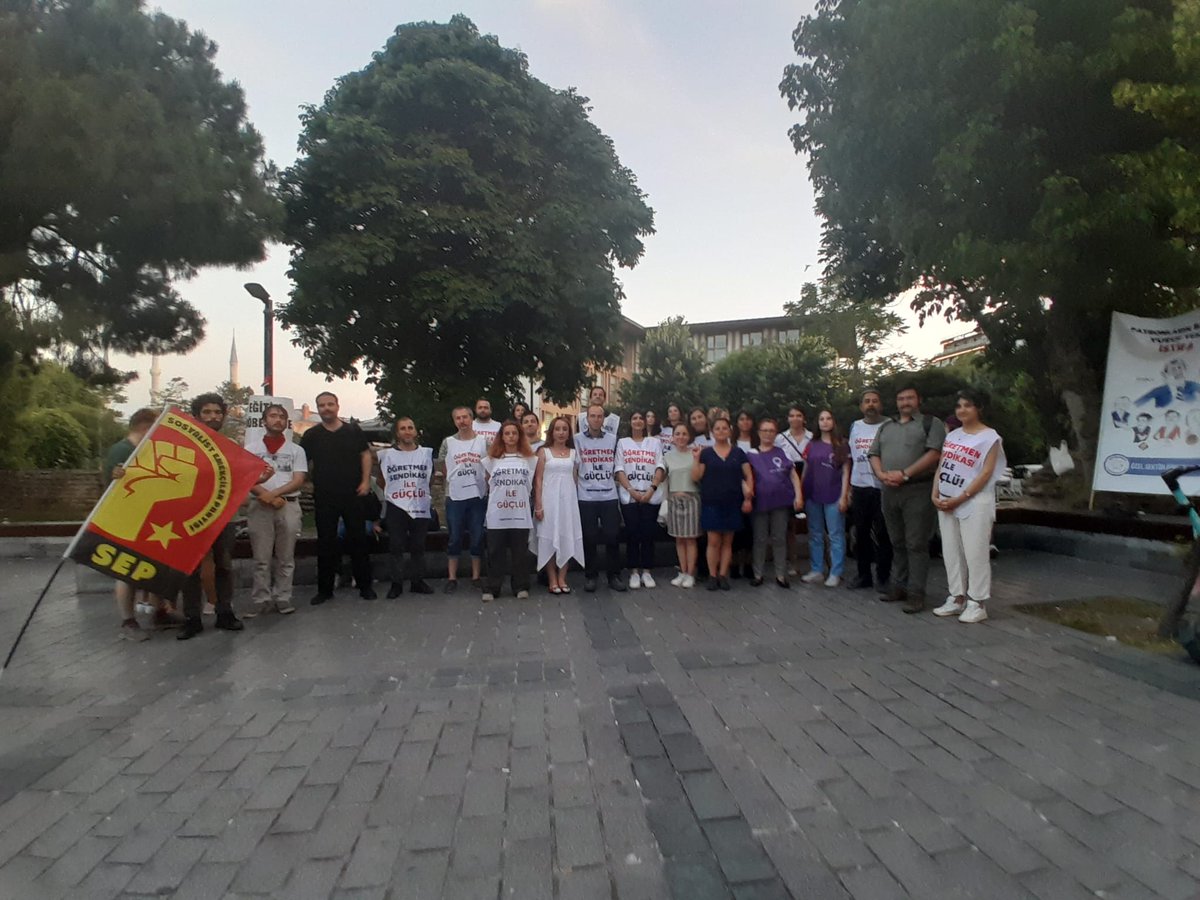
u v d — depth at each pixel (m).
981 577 6.08
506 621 6.59
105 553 5.61
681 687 4.66
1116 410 8.54
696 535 7.73
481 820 3.11
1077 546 9.10
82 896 2.66
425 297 16.39
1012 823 2.96
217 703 4.64
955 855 2.76
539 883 2.66
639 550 8.05
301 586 8.69
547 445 7.79
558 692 4.65
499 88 17.88
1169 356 8.20
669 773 3.48
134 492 5.75
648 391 32.50
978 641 5.52
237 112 15.88
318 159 16.83
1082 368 9.84
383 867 2.79
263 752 3.87
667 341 32.84
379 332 18.23
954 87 7.69
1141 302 8.87
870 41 7.95
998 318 11.45
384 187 16.55
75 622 7.07
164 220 14.28
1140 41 6.65
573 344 19.23
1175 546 8.01
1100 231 7.09
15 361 16.47
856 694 4.44
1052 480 12.36
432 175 16.97
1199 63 6.11
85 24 13.68
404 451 8.05
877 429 7.66
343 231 17.06
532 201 18.70
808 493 8.11
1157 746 3.62
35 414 24.91
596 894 2.59
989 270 7.59
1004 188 7.75
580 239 18.22
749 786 3.33
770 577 8.45
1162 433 8.20
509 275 16.88
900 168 8.56
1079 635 5.60
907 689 4.50
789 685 4.64
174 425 5.93
